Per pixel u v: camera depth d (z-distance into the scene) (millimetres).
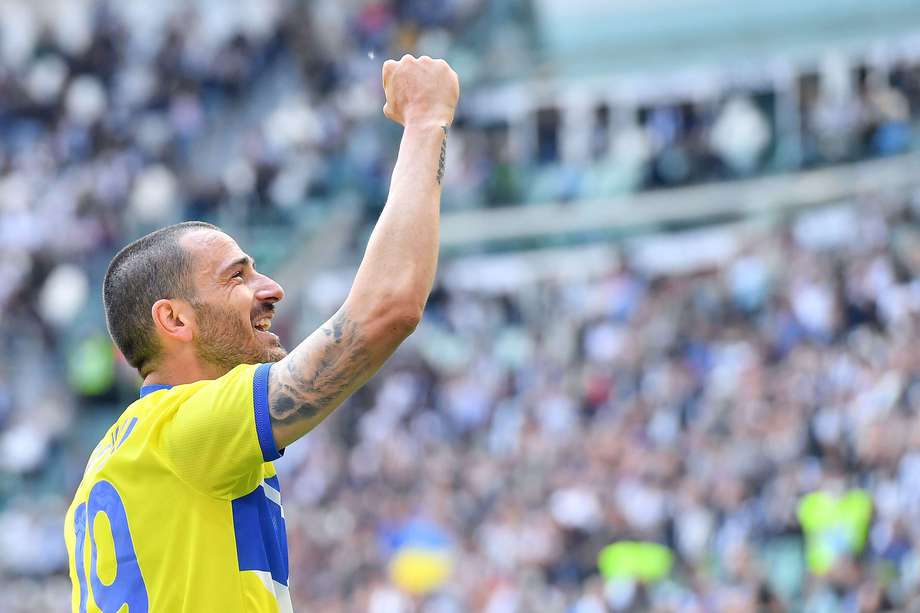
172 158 56594
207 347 7875
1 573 40906
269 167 50906
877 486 28469
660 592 29859
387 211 7312
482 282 47625
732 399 34094
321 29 57500
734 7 51062
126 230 52438
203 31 59688
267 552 7660
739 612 27484
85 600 7734
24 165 57094
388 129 52000
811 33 49562
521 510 33250
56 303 49062
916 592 25703
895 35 48562
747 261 39844
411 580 33250
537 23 54188
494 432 39750
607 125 51531
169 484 7387
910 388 29922
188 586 7281
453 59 54625
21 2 63250
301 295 47031
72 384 45406
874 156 44312
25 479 43719
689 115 50844
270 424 7180
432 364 43031
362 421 41812
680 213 46688
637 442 34344
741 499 30406
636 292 42281
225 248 7988
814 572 27203
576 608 30094
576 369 40375
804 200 44562
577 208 47812
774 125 48375
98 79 59719
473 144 50344
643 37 52000
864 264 36969
